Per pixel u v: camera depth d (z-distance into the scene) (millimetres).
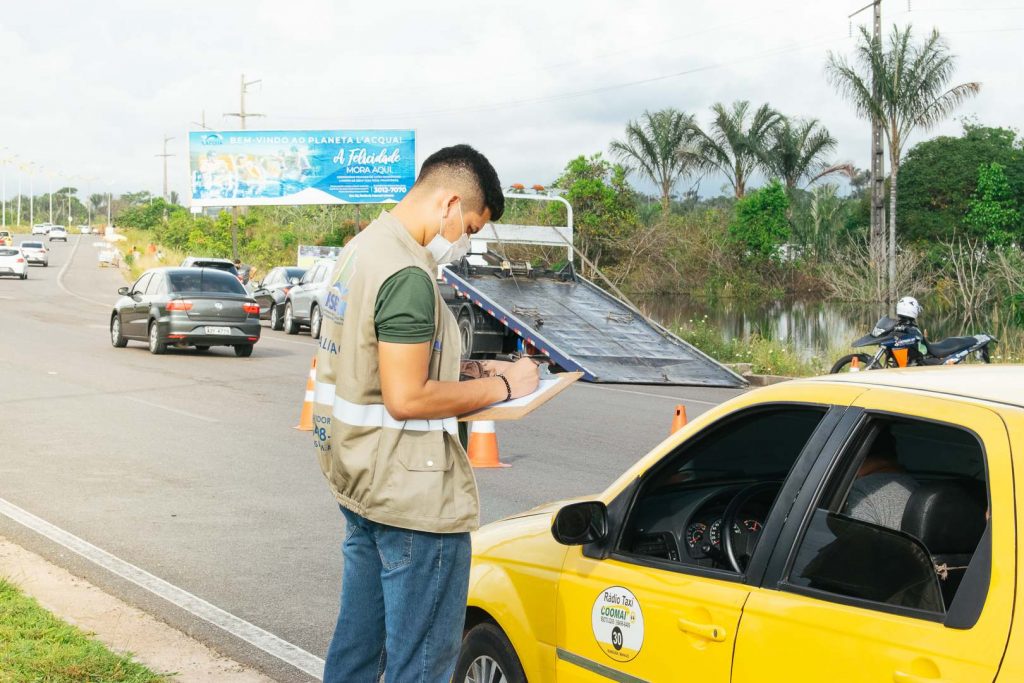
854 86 36312
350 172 53188
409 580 3074
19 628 5285
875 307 39594
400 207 3168
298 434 12078
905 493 2857
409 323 2955
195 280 20766
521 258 21922
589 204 44250
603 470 10180
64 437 11562
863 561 2627
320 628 5723
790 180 51312
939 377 2912
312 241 61562
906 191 45719
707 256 48281
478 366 3283
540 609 3539
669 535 3473
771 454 3822
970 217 43750
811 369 20391
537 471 10102
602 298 20828
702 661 2885
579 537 3350
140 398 14789
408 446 3037
